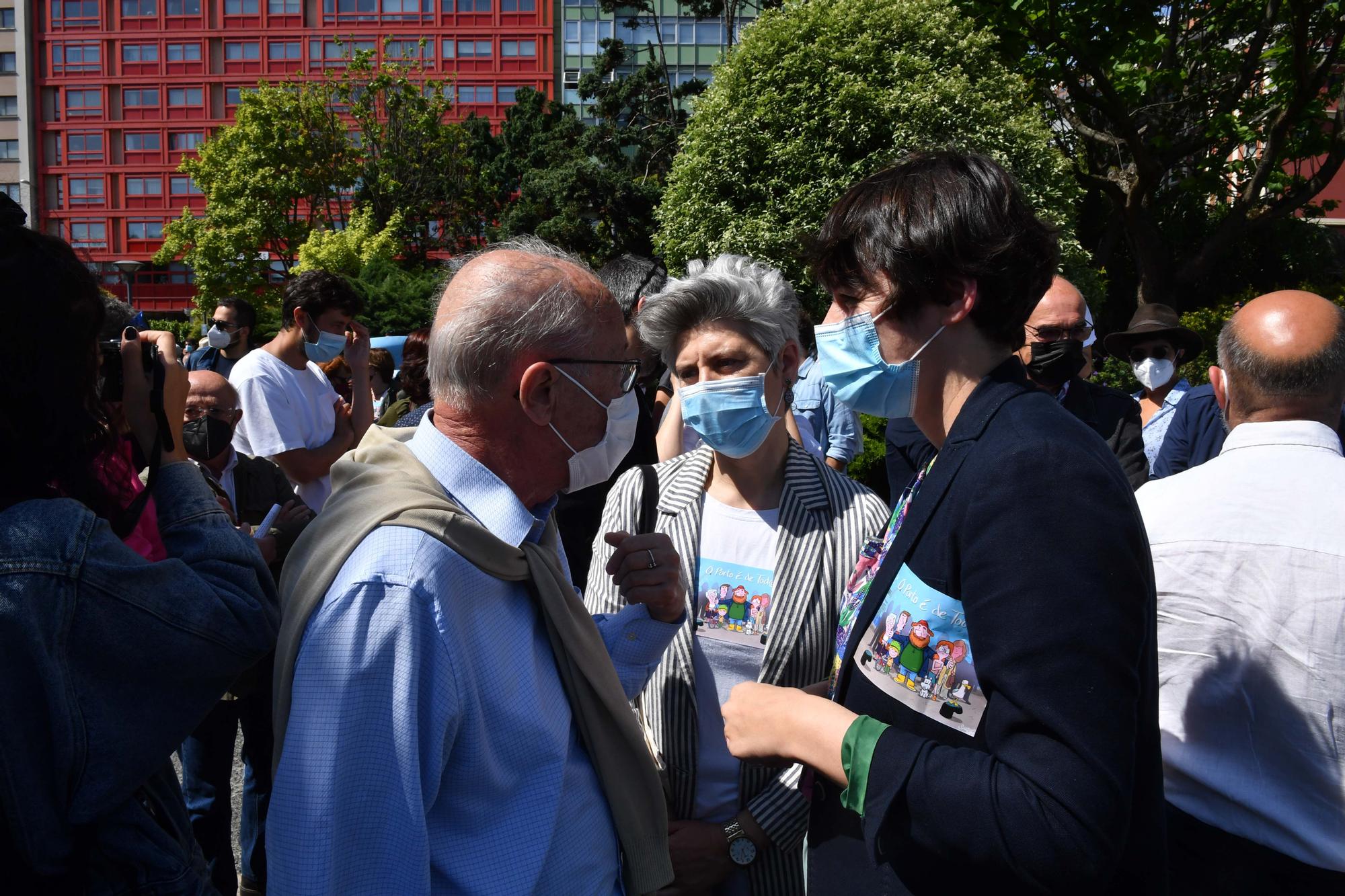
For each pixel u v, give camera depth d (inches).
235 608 50.6
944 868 46.1
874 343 51.6
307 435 158.4
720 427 78.2
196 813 107.5
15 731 43.5
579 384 54.1
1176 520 66.6
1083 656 40.7
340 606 46.4
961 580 45.8
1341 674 60.4
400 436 58.1
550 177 1085.8
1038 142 517.3
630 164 1106.1
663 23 1859.0
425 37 2206.0
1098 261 682.2
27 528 45.0
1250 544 63.1
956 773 42.9
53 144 2301.9
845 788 47.7
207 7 2252.7
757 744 51.8
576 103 1988.2
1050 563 41.8
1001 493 43.9
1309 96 537.3
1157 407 186.5
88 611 45.3
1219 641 64.1
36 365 46.2
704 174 541.0
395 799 45.4
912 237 48.5
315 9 2233.0
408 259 1579.7
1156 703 47.1
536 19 2192.4
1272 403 65.7
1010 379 49.5
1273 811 62.3
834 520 79.1
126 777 46.6
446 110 1630.2
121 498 52.6
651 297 83.7
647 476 85.6
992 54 547.5
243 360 154.1
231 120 2278.5
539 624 55.5
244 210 1515.7
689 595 79.1
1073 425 46.2
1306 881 62.1
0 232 46.7
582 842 54.1
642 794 58.2
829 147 514.9
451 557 49.1
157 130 2284.7
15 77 2283.5
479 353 52.9
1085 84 627.2
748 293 79.1
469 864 48.6
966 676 46.4
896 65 509.7
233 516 116.8
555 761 52.3
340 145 1571.1
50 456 47.6
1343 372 64.5
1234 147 626.2
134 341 54.1
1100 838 39.7
